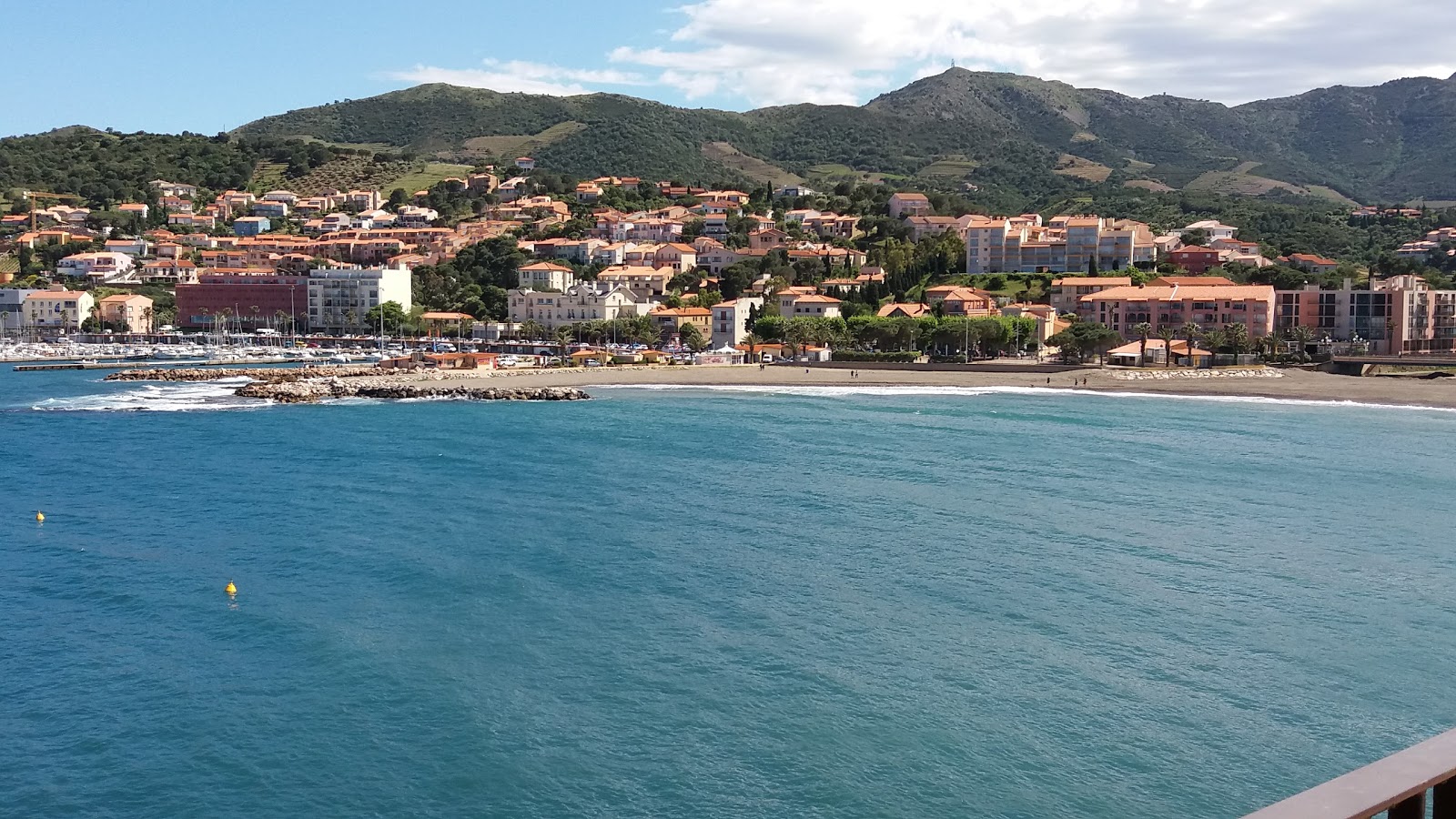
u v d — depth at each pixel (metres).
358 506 100.00
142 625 68.94
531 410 175.62
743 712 56.09
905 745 52.62
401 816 47.22
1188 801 47.78
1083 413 168.75
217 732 54.66
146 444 138.62
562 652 63.75
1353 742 52.66
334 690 59.12
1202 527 91.31
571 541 87.06
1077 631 66.69
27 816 47.41
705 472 115.50
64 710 57.12
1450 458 125.75
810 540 87.12
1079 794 48.34
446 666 61.91
